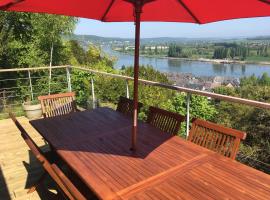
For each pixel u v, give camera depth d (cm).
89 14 238
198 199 143
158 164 183
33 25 921
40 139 436
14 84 933
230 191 150
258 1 159
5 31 869
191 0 201
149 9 242
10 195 279
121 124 269
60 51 1113
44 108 346
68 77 567
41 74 959
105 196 146
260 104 229
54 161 253
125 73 1034
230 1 176
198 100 639
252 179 163
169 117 261
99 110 321
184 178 164
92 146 216
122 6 238
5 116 595
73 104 367
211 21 223
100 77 787
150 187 155
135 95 200
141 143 220
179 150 205
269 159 457
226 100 259
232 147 205
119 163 185
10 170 332
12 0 168
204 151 203
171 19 249
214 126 219
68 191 137
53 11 209
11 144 414
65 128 260
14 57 927
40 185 291
